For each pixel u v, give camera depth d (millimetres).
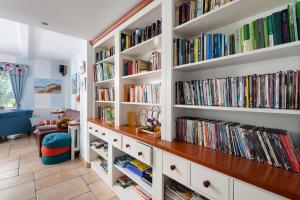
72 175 2434
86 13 1924
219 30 1405
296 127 1049
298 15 854
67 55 5254
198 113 1565
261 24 1000
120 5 1759
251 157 1034
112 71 2496
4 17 2002
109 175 2119
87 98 2756
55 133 3203
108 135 2139
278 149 934
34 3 1704
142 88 1922
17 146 3734
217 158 1065
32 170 2568
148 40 1693
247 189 858
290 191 705
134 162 1937
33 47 4375
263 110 958
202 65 1336
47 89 5906
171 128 1444
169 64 1447
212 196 1008
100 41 2588
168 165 1299
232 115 1349
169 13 1436
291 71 903
